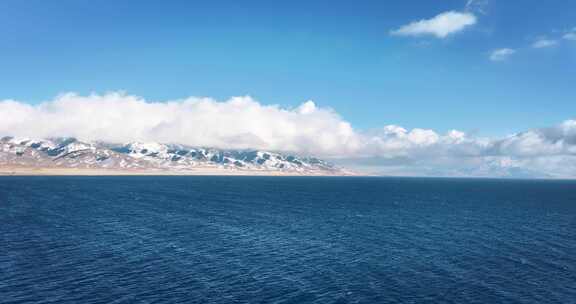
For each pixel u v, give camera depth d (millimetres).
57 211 143250
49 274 63219
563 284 60719
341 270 68000
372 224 121000
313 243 90500
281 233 103438
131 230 104125
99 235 96125
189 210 155125
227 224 118312
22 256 74125
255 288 58312
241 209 162625
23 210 145000
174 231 104000
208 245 87062
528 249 84875
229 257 76438
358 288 58688
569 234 104438
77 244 85438
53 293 54781
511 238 97875
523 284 60688
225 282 60906
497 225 120312
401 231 107688
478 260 74938
